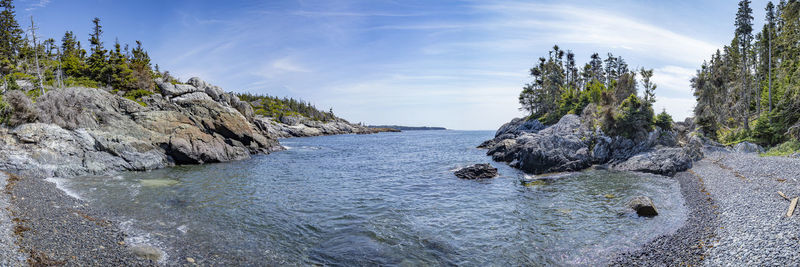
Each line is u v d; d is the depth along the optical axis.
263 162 46.56
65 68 67.62
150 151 38.50
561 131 44.72
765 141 39.97
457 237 16.50
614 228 17.19
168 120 45.09
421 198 24.91
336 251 14.59
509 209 21.45
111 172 32.91
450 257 14.13
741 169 28.59
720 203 19.56
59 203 19.33
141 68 68.00
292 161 48.47
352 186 29.59
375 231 17.30
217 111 53.34
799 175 22.56
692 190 24.50
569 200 23.31
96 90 42.00
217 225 17.72
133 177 31.11
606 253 14.09
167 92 64.75
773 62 62.25
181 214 19.44
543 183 29.86
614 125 39.41
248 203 22.66
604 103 44.84
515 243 15.62
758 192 19.89
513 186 28.94
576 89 78.75
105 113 39.84
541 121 78.31
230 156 47.88
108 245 13.70
